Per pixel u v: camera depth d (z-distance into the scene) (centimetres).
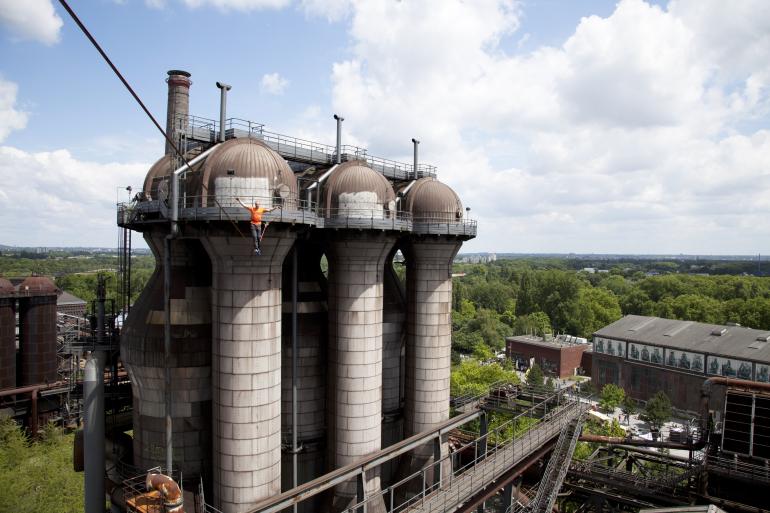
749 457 3447
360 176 3206
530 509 3262
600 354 10350
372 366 3284
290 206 2648
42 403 6372
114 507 2880
